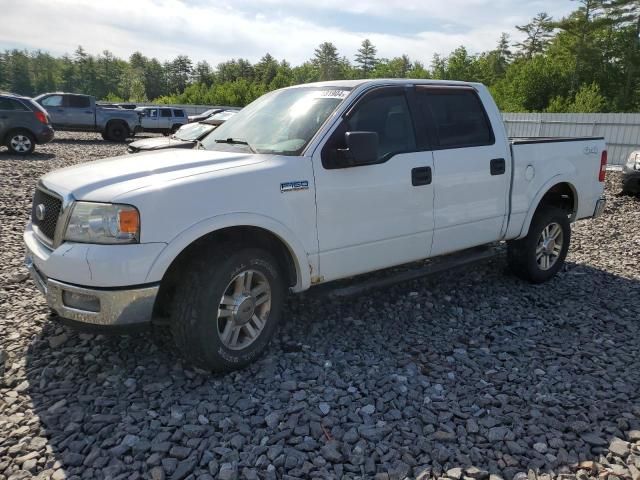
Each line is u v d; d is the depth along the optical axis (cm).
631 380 355
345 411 312
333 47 11400
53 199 342
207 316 324
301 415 307
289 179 358
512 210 503
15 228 716
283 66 11712
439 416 310
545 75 5175
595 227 855
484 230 486
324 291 409
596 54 5228
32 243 352
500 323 451
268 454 272
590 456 278
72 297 313
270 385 339
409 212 424
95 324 310
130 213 302
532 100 5209
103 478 254
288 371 356
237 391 331
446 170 443
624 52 5266
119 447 274
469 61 7981
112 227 302
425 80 458
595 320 463
